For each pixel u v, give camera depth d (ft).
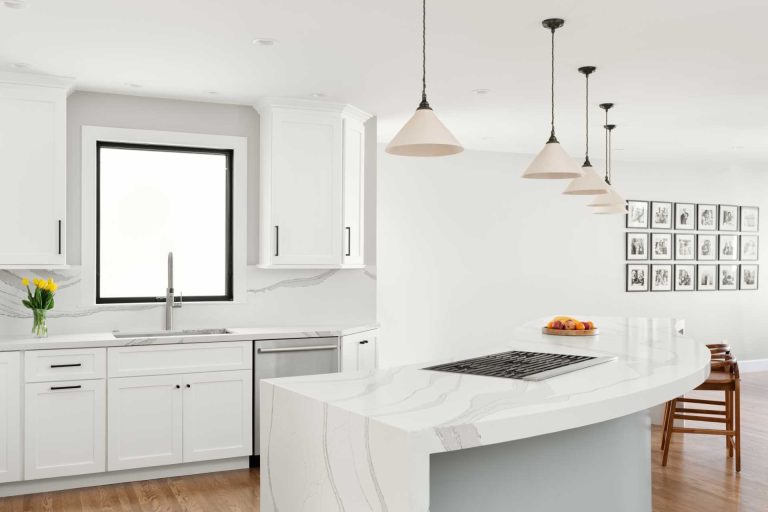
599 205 15.88
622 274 26.02
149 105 15.44
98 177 15.08
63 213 13.84
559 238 24.86
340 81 14.30
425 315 22.54
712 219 27.68
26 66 13.06
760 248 28.45
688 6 10.26
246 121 16.30
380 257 21.89
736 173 28.09
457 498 6.77
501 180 23.86
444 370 8.87
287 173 15.64
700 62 13.16
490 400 6.82
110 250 15.42
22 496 12.83
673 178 26.99
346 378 8.36
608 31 11.37
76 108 14.83
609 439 8.51
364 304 17.62
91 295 14.88
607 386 7.59
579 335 12.98
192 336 13.94
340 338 15.31
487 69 13.55
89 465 13.19
